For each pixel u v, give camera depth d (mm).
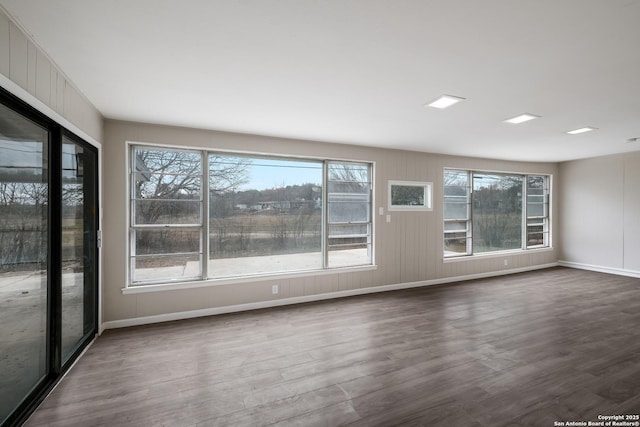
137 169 3766
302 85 2629
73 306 2783
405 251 5395
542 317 3902
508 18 1713
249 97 2896
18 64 1794
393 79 2514
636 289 5215
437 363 2736
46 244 2291
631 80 2523
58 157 2355
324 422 1982
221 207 4188
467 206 6184
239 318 3877
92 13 1657
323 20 1732
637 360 2783
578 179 6773
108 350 2986
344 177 5016
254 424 1966
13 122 1860
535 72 2387
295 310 4191
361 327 3580
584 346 3074
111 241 3516
